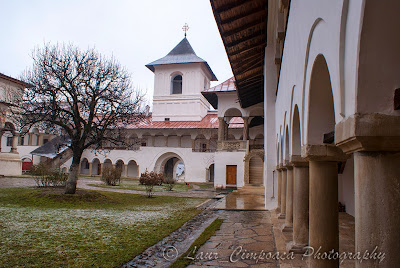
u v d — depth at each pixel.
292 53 5.40
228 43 12.77
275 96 14.38
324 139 4.06
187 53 45.09
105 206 14.44
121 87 17.33
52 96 15.61
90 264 5.79
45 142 48.97
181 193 23.70
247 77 17.14
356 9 2.12
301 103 4.36
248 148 28.86
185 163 41.59
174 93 45.47
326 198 4.32
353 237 7.52
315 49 3.33
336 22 2.49
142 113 18.16
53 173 21.33
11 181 24.66
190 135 44.16
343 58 2.42
